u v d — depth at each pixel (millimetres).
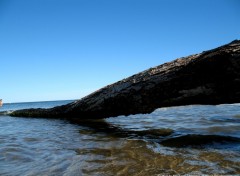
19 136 6855
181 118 10758
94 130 7773
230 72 5414
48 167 3908
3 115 13375
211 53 5758
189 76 6043
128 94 7270
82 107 8969
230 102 5820
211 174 3445
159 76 6602
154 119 10898
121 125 9016
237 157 4227
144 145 5391
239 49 5309
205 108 16641
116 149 5035
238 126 7527
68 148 5188
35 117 11812
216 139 5773
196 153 4609
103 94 8094
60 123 9641
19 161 4270
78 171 3695
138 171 3652
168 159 4234
